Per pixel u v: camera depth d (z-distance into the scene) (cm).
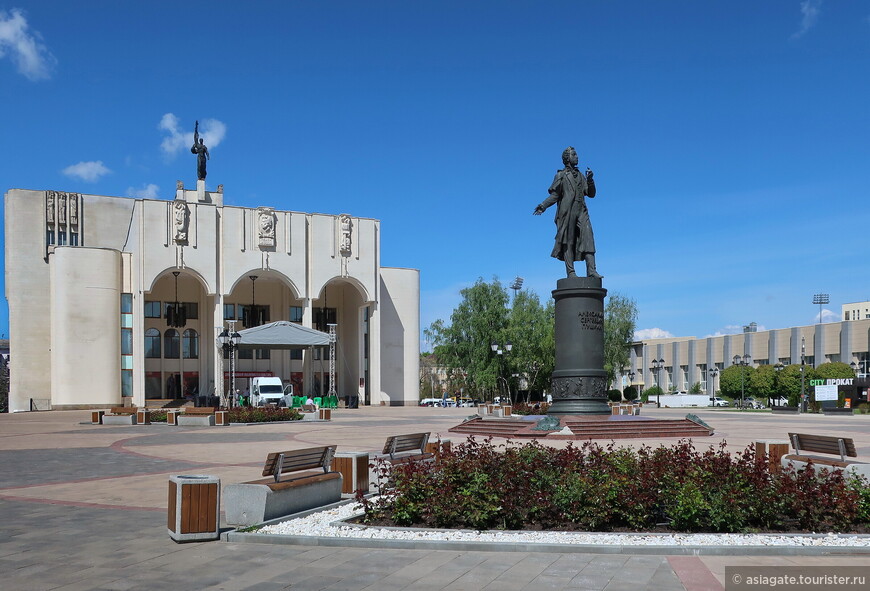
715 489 927
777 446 1474
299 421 3875
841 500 899
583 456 1133
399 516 948
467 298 7400
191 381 6669
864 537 855
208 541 895
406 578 729
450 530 909
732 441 2331
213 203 6462
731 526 884
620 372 8438
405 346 7012
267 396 5391
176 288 6638
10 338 6431
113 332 5784
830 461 1245
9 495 1302
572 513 923
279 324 5416
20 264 6506
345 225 6544
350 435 2738
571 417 2434
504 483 948
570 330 2494
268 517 973
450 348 7375
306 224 6444
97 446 2380
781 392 8300
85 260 5706
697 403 8362
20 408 6359
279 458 1004
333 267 6500
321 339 5556
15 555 838
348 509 1057
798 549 806
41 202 6638
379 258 6731
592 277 2491
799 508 903
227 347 5250
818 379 7581
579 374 2481
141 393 5794
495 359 6962
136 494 1305
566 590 682
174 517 902
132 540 912
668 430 2519
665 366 11200
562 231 2556
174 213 5947
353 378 7038
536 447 1171
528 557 802
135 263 5850
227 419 3562
